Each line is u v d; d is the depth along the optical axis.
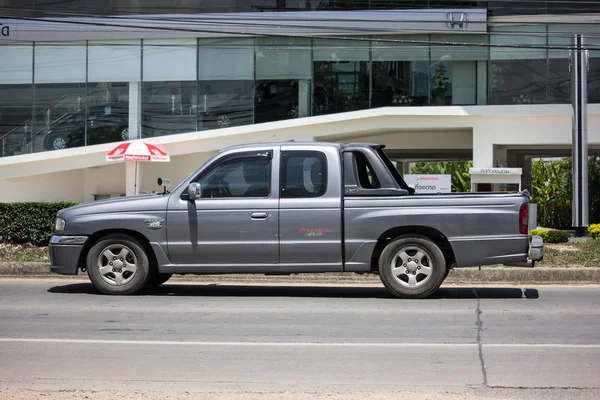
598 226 22.16
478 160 24.70
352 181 10.71
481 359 6.96
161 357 7.04
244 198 10.74
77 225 10.99
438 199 10.55
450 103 24.80
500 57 24.66
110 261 11.09
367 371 6.50
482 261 10.48
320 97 25.12
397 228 10.62
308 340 7.81
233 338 7.91
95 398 5.55
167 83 25.67
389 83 24.92
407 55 24.92
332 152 10.75
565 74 24.41
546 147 27.42
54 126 26.02
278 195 10.69
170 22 25.28
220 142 25.48
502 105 24.39
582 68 22.31
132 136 25.78
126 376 6.33
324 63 25.11
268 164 10.80
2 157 25.92
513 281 13.12
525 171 35.22
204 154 27.05
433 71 24.83
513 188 23.53
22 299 10.74
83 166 26.00
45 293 11.40
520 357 7.04
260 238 10.63
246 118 25.38
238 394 5.71
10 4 25.77
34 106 26.03
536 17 24.39
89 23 24.11
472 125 24.73
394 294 10.67
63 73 25.97
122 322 8.88
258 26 25.00
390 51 24.94
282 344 7.61
